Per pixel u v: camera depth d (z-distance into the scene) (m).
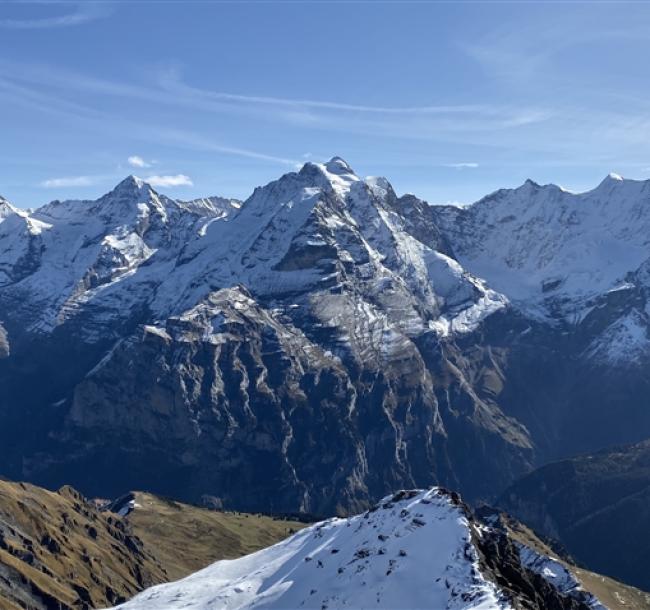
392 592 137.62
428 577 137.25
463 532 146.38
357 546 160.62
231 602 165.75
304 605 147.50
